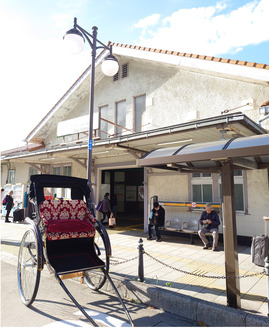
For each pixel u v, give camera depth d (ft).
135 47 33.47
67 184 15.49
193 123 20.01
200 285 14.55
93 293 14.29
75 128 33.50
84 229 13.28
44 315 11.43
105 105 40.60
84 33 19.04
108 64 20.11
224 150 11.78
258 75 23.11
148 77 35.12
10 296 13.56
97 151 31.60
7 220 41.52
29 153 37.50
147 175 32.71
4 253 22.48
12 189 45.68
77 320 10.98
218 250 22.66
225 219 12.57
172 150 14.82
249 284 14.93
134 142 25.89
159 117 33.06
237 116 17.72
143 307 12.62
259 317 10.02
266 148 10.66
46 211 13.51
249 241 24.35
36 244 11.68
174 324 10.91
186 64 28.07
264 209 23.89
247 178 25.02
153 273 16.61
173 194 30.45
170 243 25.91
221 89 28.14
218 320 10.64
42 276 17.08
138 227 38.04
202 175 28.43
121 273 16.52
